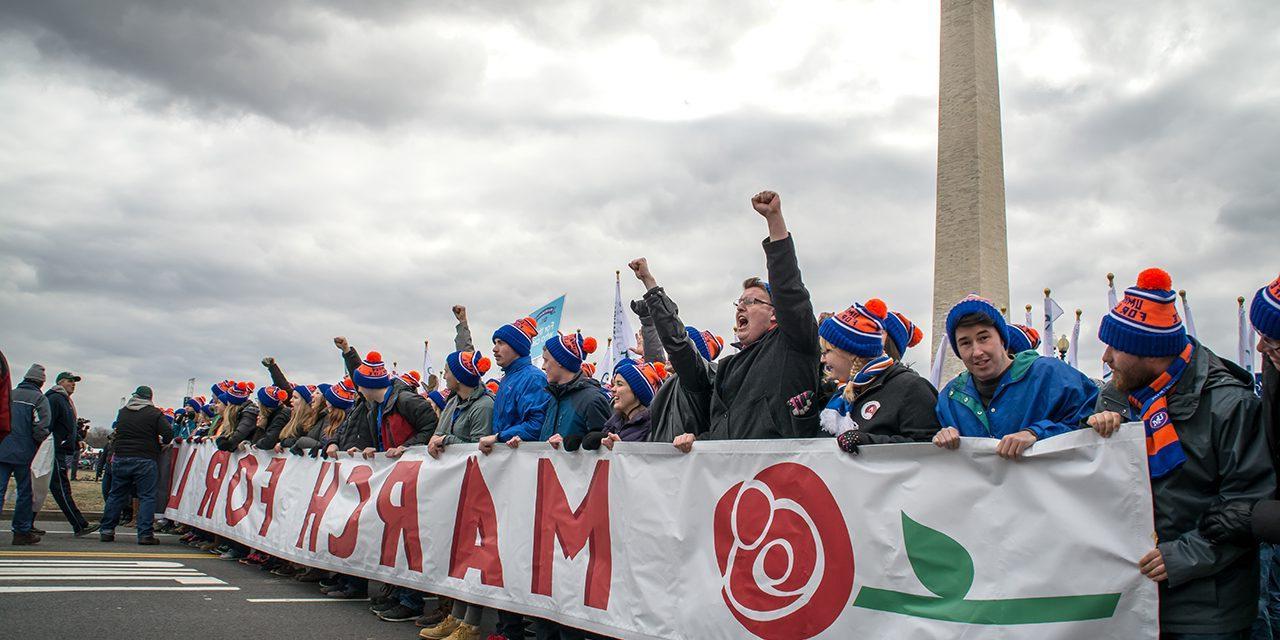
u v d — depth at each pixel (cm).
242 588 688
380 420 659
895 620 316
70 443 1030
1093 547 276
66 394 1012
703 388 467
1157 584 266
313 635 522
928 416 349
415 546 577
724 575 378
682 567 397
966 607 298
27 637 467
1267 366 264
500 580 502
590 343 746
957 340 338
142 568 766
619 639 420
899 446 325
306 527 707
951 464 312
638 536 420
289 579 755
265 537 784
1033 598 285
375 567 609
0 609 533
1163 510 275
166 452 1125
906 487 321
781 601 354
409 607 596
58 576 684
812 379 391
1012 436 296
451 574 541
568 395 520
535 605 475
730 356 429
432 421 654
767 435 389
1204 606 265
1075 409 322
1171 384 281
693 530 396
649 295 468
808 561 347
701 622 382
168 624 525
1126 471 274
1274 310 255
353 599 670
